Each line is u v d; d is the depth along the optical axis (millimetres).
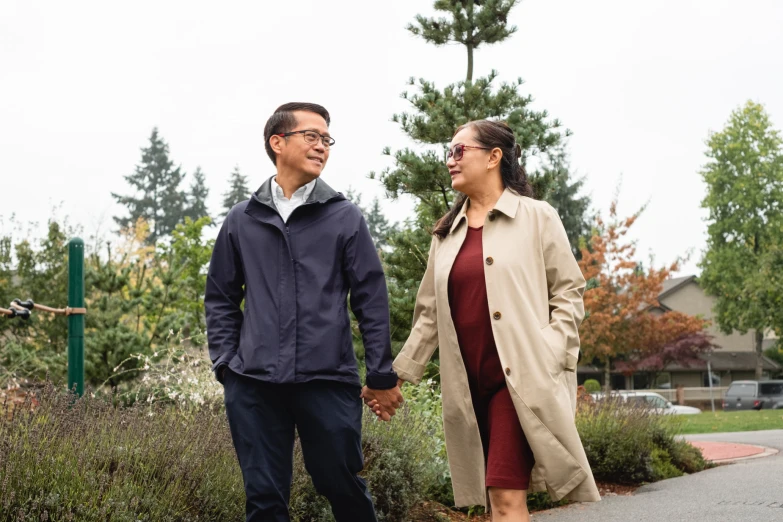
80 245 7535
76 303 7473
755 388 41531
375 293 3518
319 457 3420
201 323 10719
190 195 68250
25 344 14594
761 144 54938
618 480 8508
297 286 3432
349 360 3451
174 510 4094
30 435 3953
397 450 5637
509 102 9430
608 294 35438
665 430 9836
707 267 55219
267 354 3354
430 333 3900
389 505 5312
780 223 52688
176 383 7508
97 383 8945
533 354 3430
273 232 3506
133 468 4219
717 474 8844
